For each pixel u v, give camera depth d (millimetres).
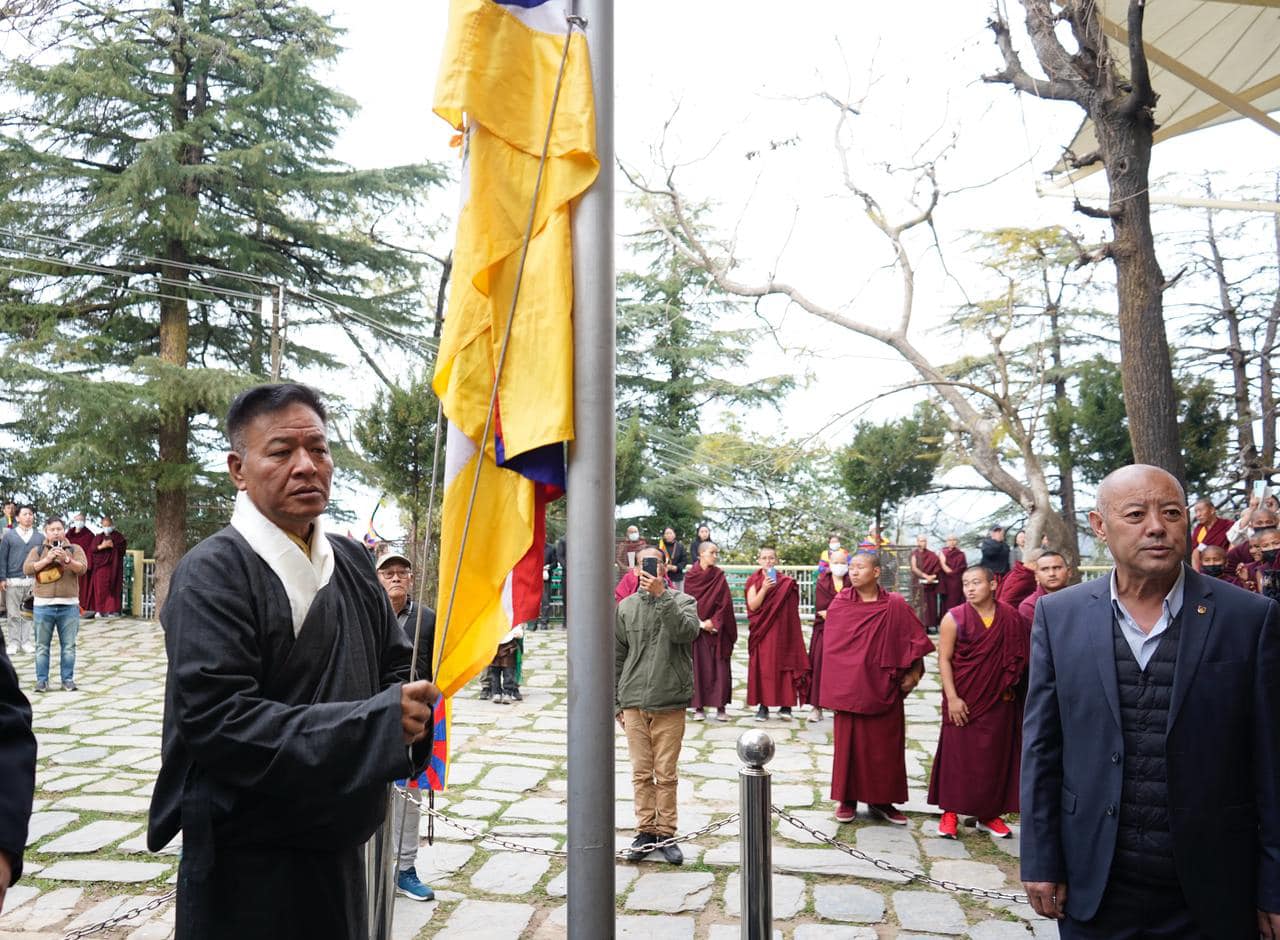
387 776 2006
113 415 19359
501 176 2621
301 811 2070
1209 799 2691
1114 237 8570
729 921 5055
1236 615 2775
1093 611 2906
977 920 5098
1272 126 8234
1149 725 2773
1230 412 24297
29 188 20125
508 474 2643
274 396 2305
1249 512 12172
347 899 2234
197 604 2107
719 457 16703
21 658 14055
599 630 2523
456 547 2604
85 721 9805
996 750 6398
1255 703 2727
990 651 6402
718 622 10492
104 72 19312
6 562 14320
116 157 20906
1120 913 2764
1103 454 21266
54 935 4758
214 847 2082
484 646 2576
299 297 21969
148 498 22297
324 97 21859
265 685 2184
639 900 5328
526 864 5871
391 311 23281
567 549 2562
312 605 2238
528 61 2666
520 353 2588
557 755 8641
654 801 6039
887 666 6691
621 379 31906
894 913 5184
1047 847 2896
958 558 18469
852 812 6891
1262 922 2682
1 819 1989
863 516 27344
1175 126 9945
